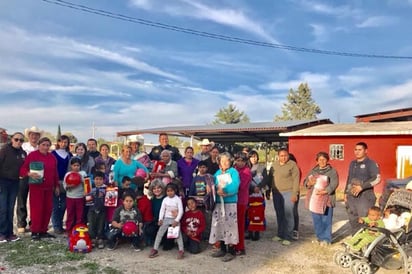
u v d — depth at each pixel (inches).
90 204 267.0
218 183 243.9
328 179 278.8
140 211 260.7
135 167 281.3
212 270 219.5
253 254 254.5
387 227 224.7
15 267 213.5
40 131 312.7
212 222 246.2
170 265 226.5
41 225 271.6
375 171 254.2
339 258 226.8
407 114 768.9
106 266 220.2
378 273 219.3
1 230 263.7
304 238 300.4
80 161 289.3
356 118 849.5
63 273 205.9
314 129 732.7
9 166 262.2
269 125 819.4
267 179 297.6
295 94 2437.3
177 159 327.9
